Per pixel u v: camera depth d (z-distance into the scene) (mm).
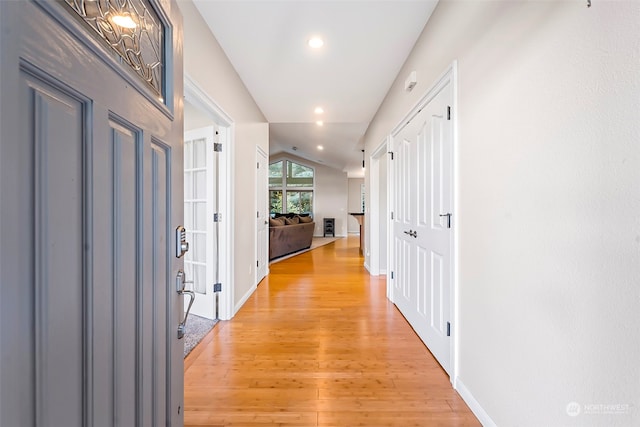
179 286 1008
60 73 488
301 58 2639
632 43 733
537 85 1041
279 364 1965
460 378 1631
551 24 979
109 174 630
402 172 2828
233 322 2695
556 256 960
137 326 751
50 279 478
